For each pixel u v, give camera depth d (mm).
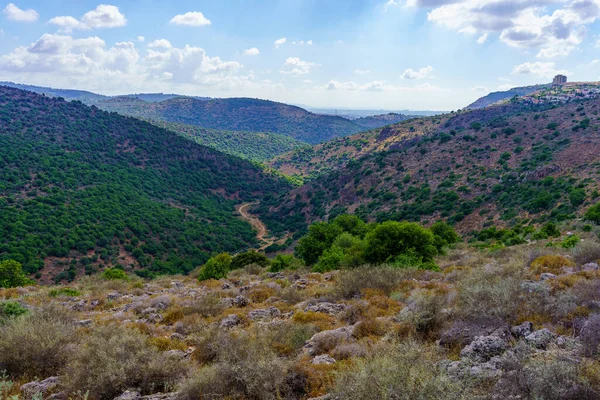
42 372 7820
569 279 9898
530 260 15961
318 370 6410
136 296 18203
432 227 37062
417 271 15875
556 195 49875
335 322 10047
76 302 16938
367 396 4469
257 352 6836
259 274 25344
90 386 6562
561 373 4426
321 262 23594
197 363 7816
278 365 6238
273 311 11898
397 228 19875
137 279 28984
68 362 7660
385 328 8359
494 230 43375
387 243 19703
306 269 24953
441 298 9367
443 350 6688
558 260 13695
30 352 7777
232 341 7750
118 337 8141
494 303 7707
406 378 4473
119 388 6719
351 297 13000
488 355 5973
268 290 15570
